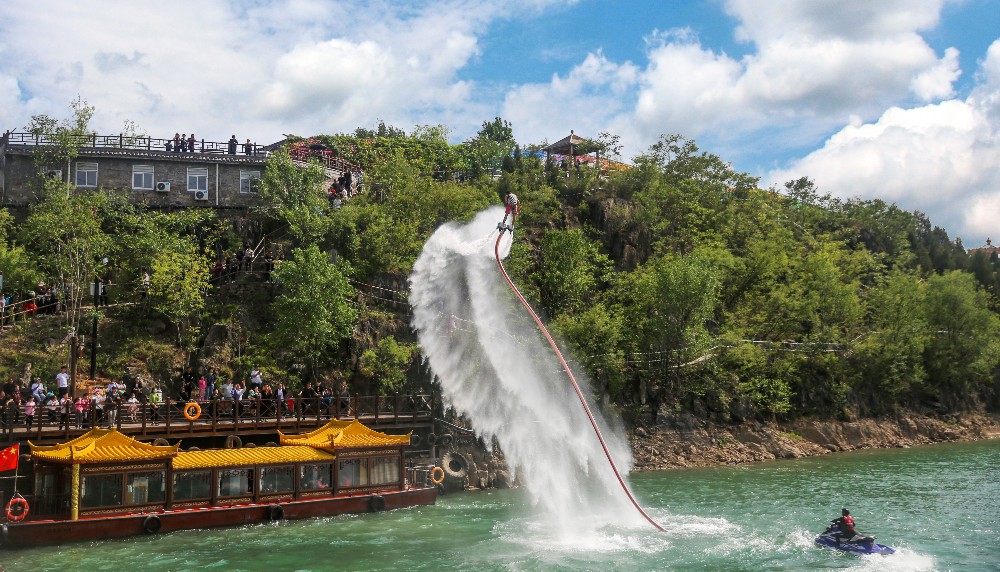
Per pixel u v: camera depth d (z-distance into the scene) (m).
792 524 31.72
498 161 77.62
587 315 52.59
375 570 25.62
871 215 98.06
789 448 53.47
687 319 54.00
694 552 27.55
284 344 48.44
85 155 55.47
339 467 35.12
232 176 58.66
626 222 70.06
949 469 46.56
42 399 36.94
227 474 32.69
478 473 42.34
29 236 49.66
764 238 75.12
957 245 119.56
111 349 46.75
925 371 66.69
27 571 25.20
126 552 27.72
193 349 47.81
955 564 25.95
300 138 74.25
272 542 29.25
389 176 62.75
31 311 46.75
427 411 44.38
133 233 53.34
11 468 29.41
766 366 58.25
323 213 57.38
